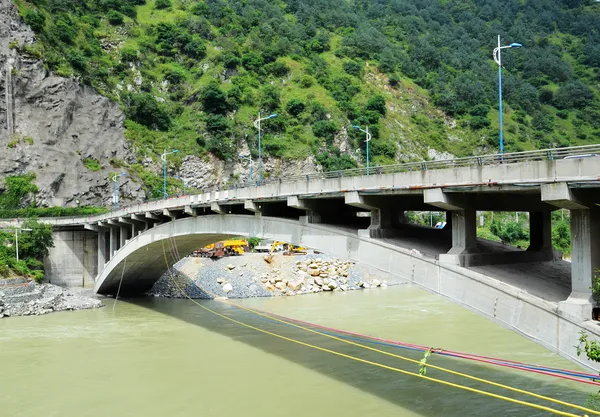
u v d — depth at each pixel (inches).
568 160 784.3
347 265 3572.8
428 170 1013.2
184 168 4933.6
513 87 6993.1
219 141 5137.8
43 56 4451.3
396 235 1216.8
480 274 943.0
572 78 7514.8
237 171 5147.6
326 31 7426.2
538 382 1289.4
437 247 1138.0
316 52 6870.1
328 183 1270.9
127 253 2546.8
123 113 4894.2
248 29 6771.7
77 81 4589.1
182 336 1929.1
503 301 897.5
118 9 6058.1
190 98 5531.5
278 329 2031.3
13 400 1272.1
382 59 6865.2
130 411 1192.2
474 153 6038.4
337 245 1289.4
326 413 1139.9
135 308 2564.0
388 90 6560.0
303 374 1435.8
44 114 4315.9
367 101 6117.1
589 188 786.8
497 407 1141.7
